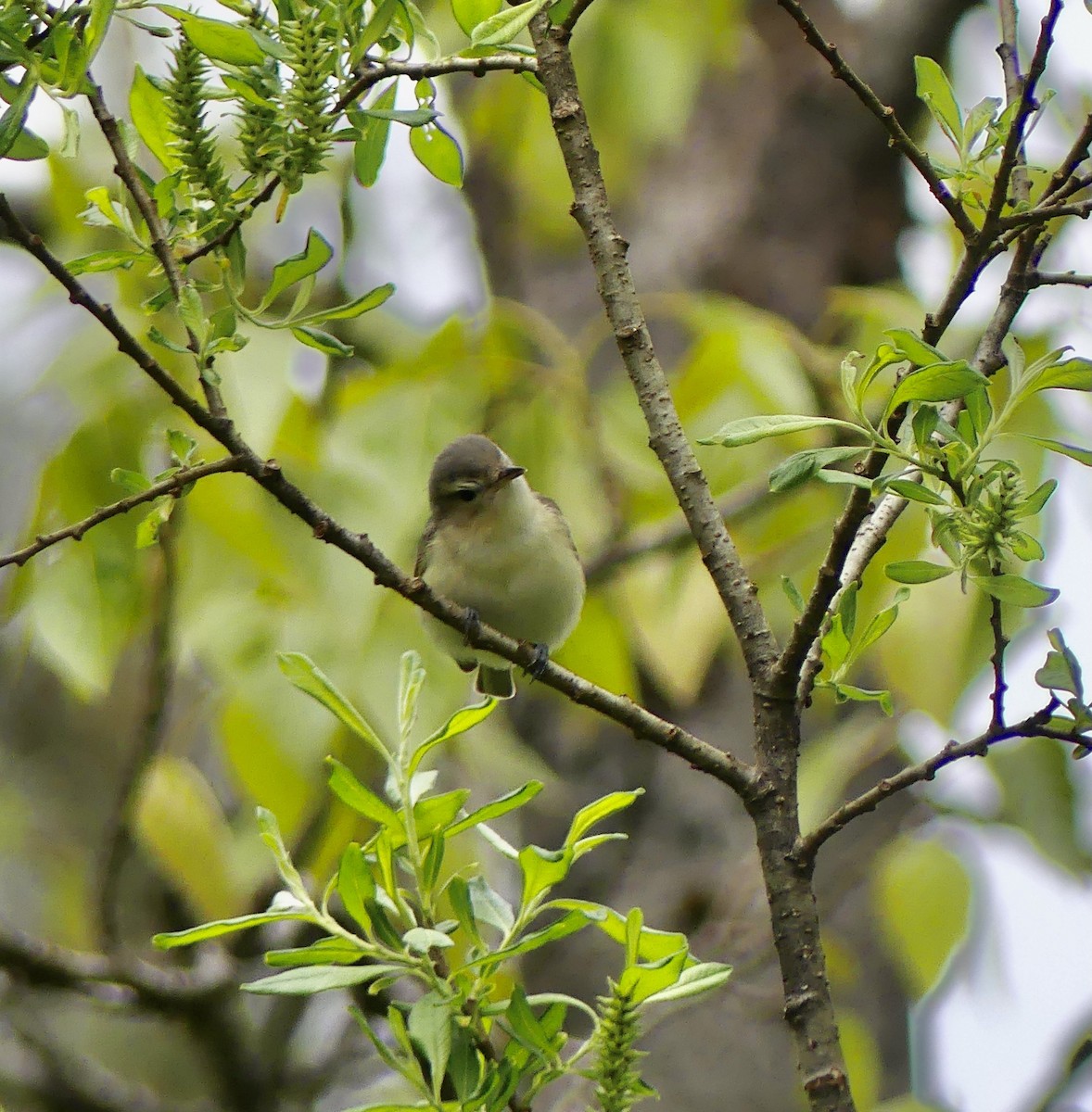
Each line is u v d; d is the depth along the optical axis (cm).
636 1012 534
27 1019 1435
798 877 619
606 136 1245
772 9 1452
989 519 541
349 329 1226
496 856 1239
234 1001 1240
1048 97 590
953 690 949
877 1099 1200
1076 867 1080
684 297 1104
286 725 961
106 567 976
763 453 1145
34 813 1698
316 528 647
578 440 1138
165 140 622
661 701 1232
